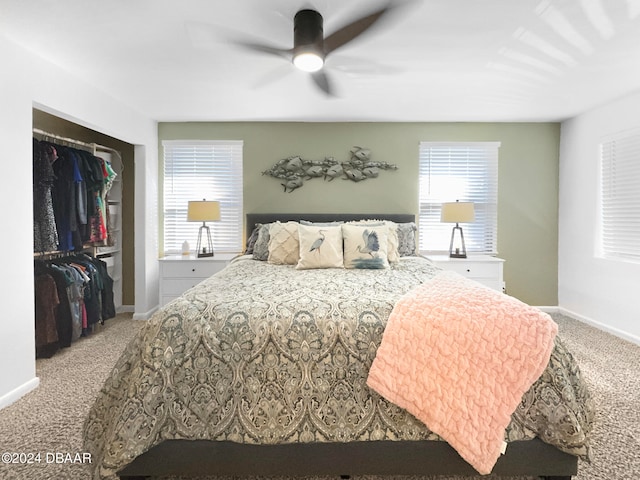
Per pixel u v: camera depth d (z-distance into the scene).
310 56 1.89
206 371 1.41
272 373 1.40
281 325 1.46
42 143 3.02
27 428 1.89
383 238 3.06
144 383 1.35
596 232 3.68
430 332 1.39
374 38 2.16
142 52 2.38
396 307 1.54
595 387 2.34
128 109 3.57
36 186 2.93
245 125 4.21
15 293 2.24
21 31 2.11
